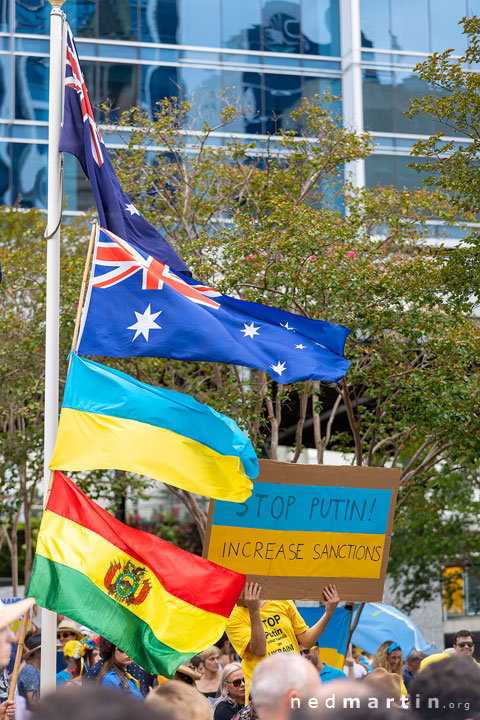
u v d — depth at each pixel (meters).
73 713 2.85
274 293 16.53
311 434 26.75
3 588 33.09
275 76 32.69
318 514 9.26
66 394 8.73
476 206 14.55
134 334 9.42
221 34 32.69
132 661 8.73
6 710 7.76
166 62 32.31
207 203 20.38
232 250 16.70
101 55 31.95
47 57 32.47
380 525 9.49
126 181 19.77
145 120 20.53
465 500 28.34
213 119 27.95
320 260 15.82
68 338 18.69
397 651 11.16
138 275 9.63
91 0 32.16
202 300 10.02
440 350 15.89
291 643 9.03
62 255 21.64
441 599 33.22
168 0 32.53
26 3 32.44
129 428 8.63
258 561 9.03
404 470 18.70
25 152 32.09
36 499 27.16
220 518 8.92
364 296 15.89
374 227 22.00
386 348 16.30
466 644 11.66
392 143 31.67
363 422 19.23
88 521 8.23
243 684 9.26
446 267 14.80
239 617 8.83
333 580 9.30
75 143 10.33
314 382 17.73
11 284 21.58
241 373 21.11
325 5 33.22
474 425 15.93
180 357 9.48
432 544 28.61
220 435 8.79
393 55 32.41
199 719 4.90
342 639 11.05
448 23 33.09
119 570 8.06
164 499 33.03
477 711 4.39
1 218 23.98
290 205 17.88
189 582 8.12
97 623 7.90
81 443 8.56
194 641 8.01
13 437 22.20
